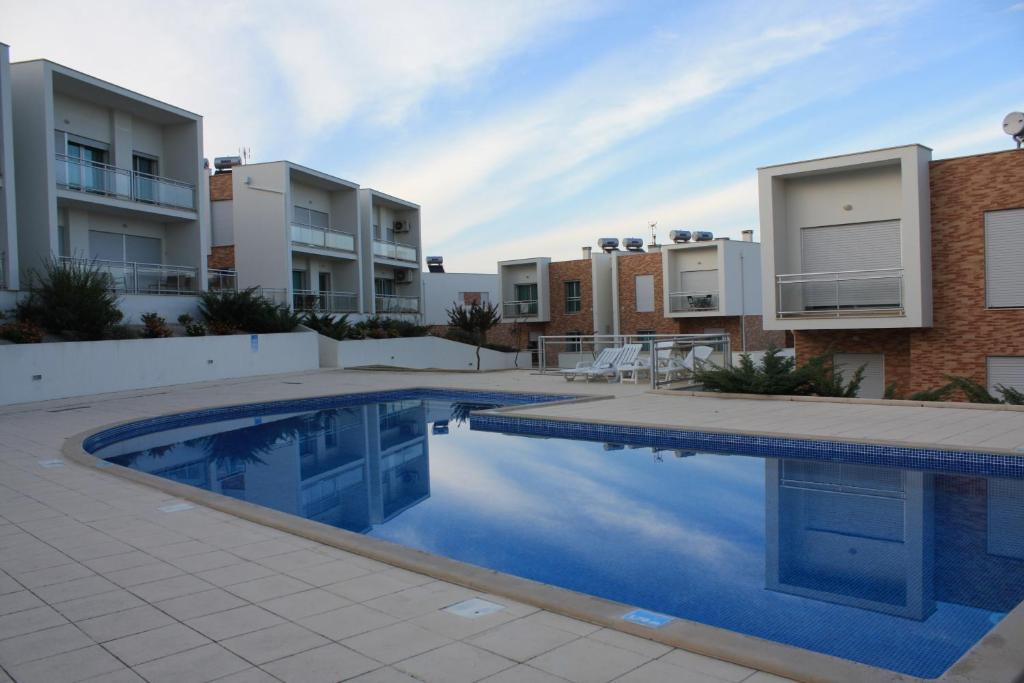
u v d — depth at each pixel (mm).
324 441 12359
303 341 24203
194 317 23188
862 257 17906
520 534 6523
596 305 39156
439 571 4566
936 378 16953
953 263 16672
